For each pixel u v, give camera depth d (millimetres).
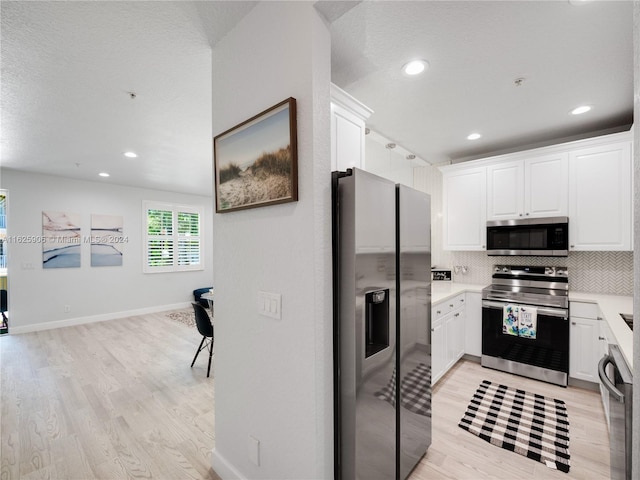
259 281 1393
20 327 4422
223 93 1580
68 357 3490
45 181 4617
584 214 2752
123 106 2314
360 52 1672
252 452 1451
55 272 4727
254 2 1349
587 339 2605
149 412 2338
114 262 5359
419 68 1836
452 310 2949
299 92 1191
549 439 1960
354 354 1240
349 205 1241
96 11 1361
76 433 2070
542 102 2285
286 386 1271
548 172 2932
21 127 2689
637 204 524
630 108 2379
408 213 1622
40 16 1376
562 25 1462
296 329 1222
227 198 1542
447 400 2449
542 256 3250
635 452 539
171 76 1921
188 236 6441
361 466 1284
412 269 1664
